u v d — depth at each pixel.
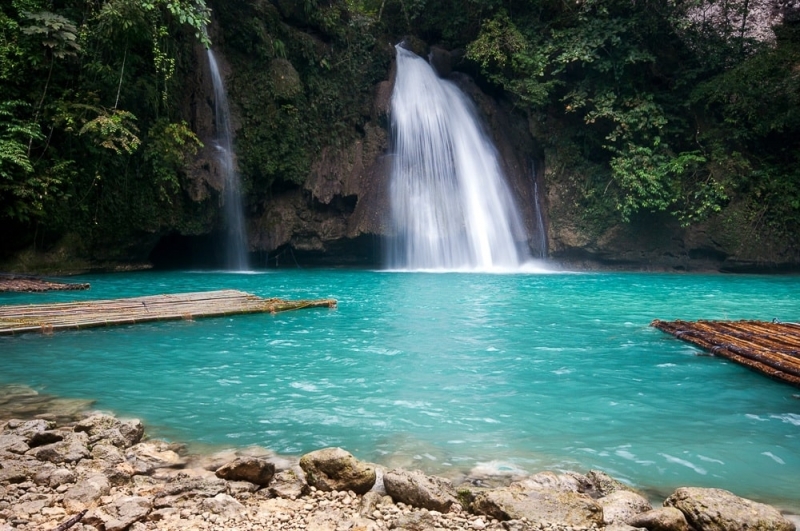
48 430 4.07
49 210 16.23
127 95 17.30
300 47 21.56
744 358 6.61
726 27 23.22
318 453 3.47
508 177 23.50
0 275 14.74
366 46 23.00
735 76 21.06
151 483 3.38
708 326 8.62
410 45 25.08
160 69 17.80
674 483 3.58
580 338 8.08
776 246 20.95
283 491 3.28
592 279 17.81
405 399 5.22
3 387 5.52
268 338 7.92
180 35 18.59
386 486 3.30
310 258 22.77
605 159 23.14
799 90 20.72
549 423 4.62
